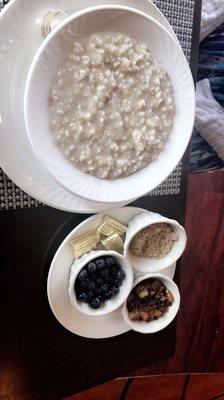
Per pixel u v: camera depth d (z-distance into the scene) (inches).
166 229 14.2
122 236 13.9
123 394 18.7
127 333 15.5
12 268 12.6
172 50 11.0
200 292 20.8
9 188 12.0
